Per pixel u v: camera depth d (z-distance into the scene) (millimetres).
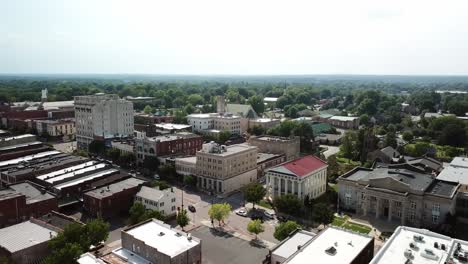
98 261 92812
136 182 151625
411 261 81812
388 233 126938
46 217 123312
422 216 134625
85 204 141125
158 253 92875
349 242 93875
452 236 124375
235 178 174125
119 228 130250
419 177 149125
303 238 101688
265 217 141125
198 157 174750
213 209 129375
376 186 142375
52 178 155625
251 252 113500
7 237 104125
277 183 156750
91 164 176625
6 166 172000
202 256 110625
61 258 90188
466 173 160375
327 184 178375
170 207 139125
